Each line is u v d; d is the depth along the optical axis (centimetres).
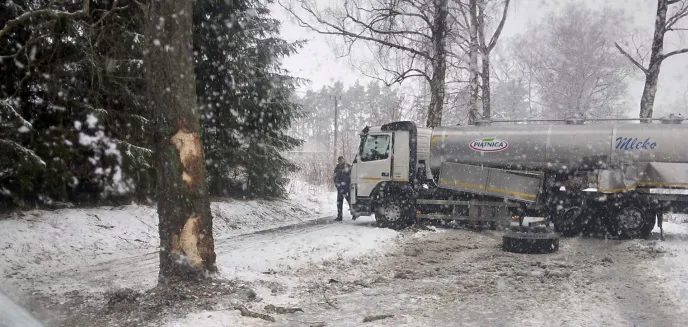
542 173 1363
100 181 1321
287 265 953
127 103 1264
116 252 1084
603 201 1316
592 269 908
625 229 1298
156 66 675
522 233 1143
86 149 1227
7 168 1038
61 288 766
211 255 706
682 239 1294
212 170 1733
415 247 1144
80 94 1199
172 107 673
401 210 1471
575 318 609
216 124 1752
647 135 1273
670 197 1267
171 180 677
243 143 1861
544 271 885
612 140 1302
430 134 1530
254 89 1811
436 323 597
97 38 1147
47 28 1067
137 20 1249
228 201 1753
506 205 1396
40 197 1202
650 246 1161
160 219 691
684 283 784
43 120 1177
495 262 985
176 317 593
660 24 1606
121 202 1388
